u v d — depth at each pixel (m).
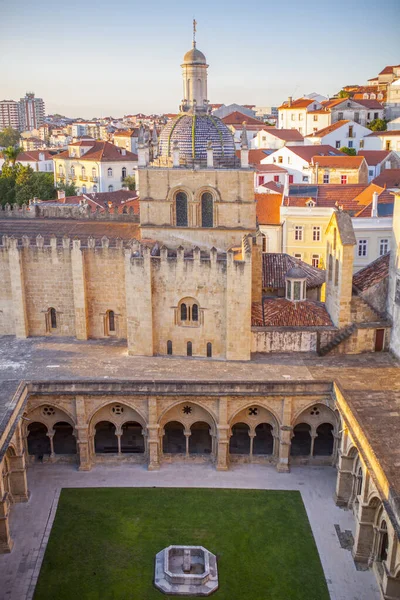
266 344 56.44
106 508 46.84
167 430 57.34
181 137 58.59
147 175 57.75
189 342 55.88
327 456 52.44
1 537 42.19
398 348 54.31
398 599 37.38
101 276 57.72
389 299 56.16
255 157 140.12
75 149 159.62
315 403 49.94
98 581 40.00
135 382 49.28
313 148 131.25
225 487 49.41
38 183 134.62
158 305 55.22
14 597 38.69
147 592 39.25
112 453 53.28
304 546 43.31
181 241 59.47
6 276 58.84
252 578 40.47
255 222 58.47
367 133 148.50
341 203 90.75
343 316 55.53
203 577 39.44
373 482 37.94
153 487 49.34
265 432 57.00
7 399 46.88
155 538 43.81
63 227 64.06
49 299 59.09
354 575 40.88
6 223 65.81
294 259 66.50
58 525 45.03
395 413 44.56
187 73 59.81
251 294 58.09
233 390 49.25
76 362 54.09
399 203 53.12
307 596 39.09
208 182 57.34
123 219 67.62
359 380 50.09
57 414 51.00
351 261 53.88
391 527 36.28
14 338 59.69
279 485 49.78
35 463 52.53
